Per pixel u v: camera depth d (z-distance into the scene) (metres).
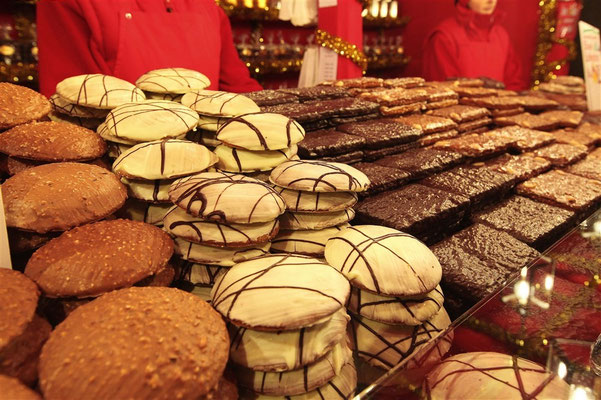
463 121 2.61
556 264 1.23
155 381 0.64
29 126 1.21
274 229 1.06
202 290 1.07
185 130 1.28
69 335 0.69
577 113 3.05
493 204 1.83
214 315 0.78
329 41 3.19
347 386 0.94
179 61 2.49
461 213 1.64
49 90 2.37
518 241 1.48
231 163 1.28
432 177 1.89
